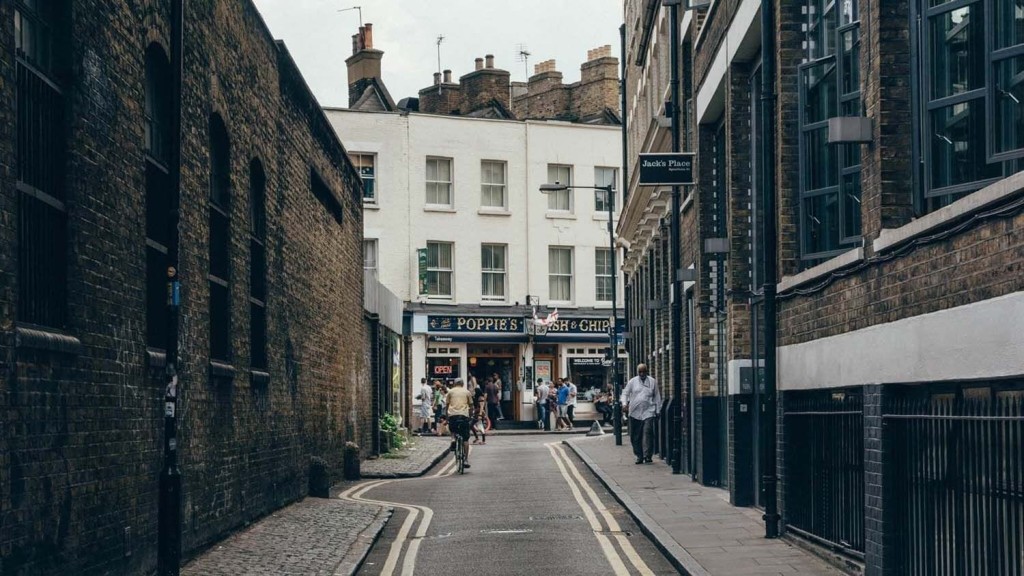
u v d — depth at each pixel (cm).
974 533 804
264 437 1524
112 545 916
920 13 943
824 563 1124
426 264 4812
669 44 2542
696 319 1992
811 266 1287
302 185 1828
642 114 3412
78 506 839
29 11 809
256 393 1477
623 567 1174
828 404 1155
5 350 702
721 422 1919
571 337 5012
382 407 3170
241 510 1389
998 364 723
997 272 729
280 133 1653
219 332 1332
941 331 820
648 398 2498
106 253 916
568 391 4791
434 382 4584
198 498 1188
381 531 1452
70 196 845
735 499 1619
